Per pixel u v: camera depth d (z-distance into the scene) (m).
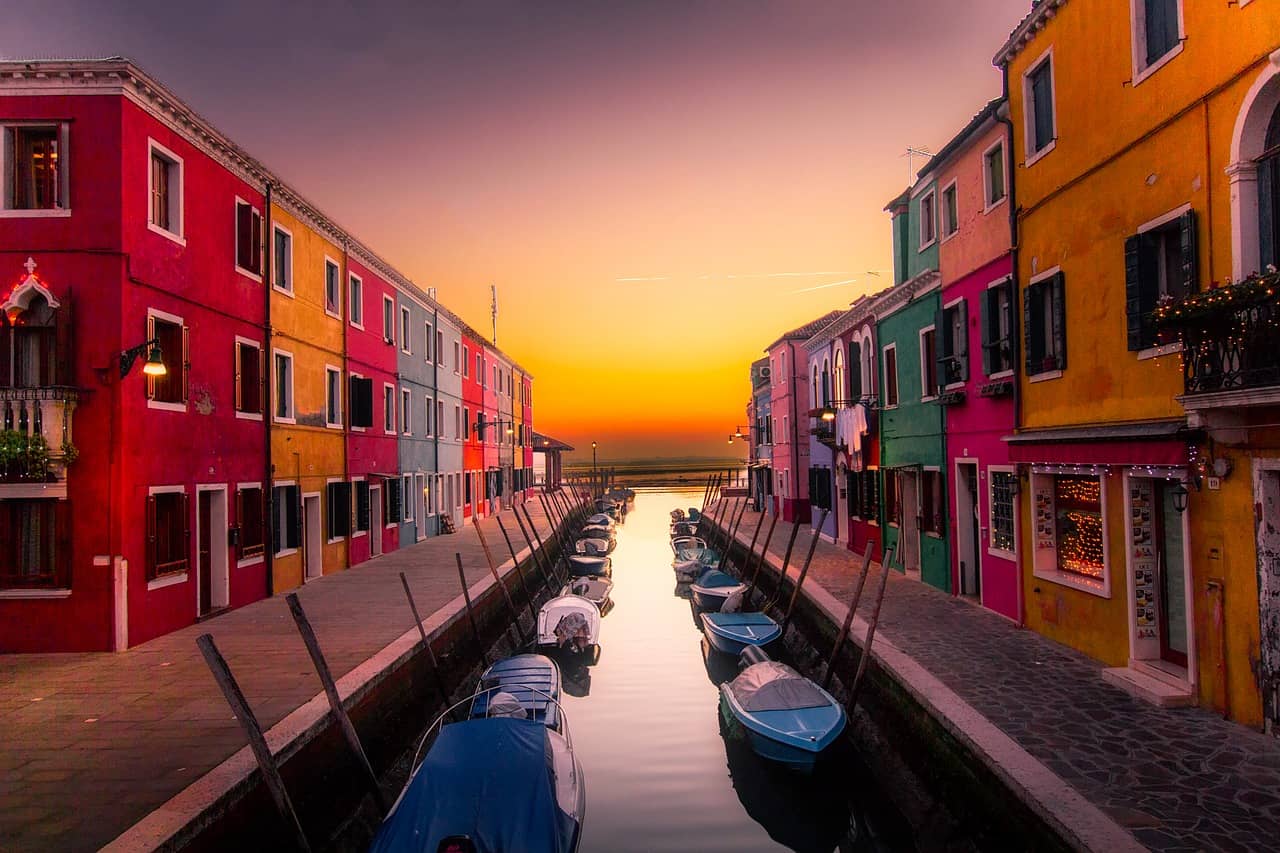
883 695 9.95
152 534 11.98
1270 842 5.38
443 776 6.95
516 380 47.81
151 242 12.31
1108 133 9.41
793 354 30.88
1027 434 11.22
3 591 11.27
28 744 7.62
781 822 8.70
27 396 11.17
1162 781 6.30
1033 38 11.21
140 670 10.24
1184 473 7.96
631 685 14.15
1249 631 7.27
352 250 20.89
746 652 12.95
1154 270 8.76
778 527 29.45
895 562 17.69
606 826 8.53
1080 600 10.14
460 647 13.97
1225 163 7.50
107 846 5.48
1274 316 6.48
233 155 14.52
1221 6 7.54
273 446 16.11
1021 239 11.62
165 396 12.80
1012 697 8.38
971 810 7.13
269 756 6.49
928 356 15.74
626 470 177.12
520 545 25.47
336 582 17.70
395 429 24.66
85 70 11.56
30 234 11.62
